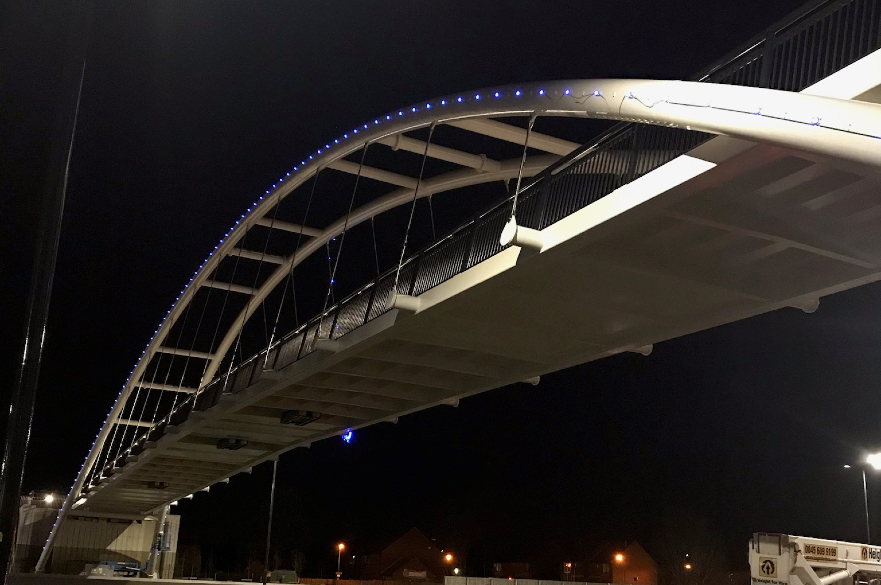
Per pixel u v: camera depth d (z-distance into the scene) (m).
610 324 22.25
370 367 29.06
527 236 17.84
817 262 17.69
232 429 40.44
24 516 94.75
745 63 14.84
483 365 27.61
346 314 27.84
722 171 14.03
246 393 33.72
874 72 12.05
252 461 48.41
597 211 16.62
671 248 17.81
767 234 15.96
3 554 9.32
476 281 20.17
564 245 17.41
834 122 10.94
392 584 92.94
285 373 30.33
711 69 15.57
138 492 65.31
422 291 23.05
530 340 24.09
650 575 96.06
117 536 83.94
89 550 82.75
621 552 97.12
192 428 40.00
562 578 104.81
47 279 10.06
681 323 21.44
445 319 22.64
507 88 19.69
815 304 18.86
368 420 36.34
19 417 9.67
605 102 14.91
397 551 106.81
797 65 13.67
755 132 11.97
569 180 18.27
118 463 56.97
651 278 18.83
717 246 17.67
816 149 11.24
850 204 15.25
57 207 10.23
